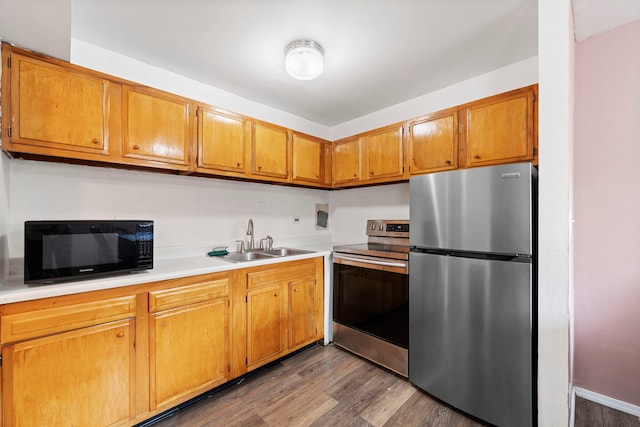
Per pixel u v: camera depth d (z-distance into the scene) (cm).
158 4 145
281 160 258
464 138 204
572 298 165
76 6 145
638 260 166
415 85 235
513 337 146
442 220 175
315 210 331
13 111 139
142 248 160
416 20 157
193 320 172
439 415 167
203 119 207
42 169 170
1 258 142
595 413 170
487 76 215
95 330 138
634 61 167
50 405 127
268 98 259
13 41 137
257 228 277
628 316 170
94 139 161
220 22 159
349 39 174
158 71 207
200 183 238
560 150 126
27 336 122
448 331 171
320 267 254
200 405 175
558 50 126
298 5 145
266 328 210
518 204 146
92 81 161
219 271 184
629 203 168
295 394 186
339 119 314
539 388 133
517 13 151
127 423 147
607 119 174
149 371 155
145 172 209
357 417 165
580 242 183
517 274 145
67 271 138
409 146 237
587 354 183
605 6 153
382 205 295
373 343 220
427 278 183
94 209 188
